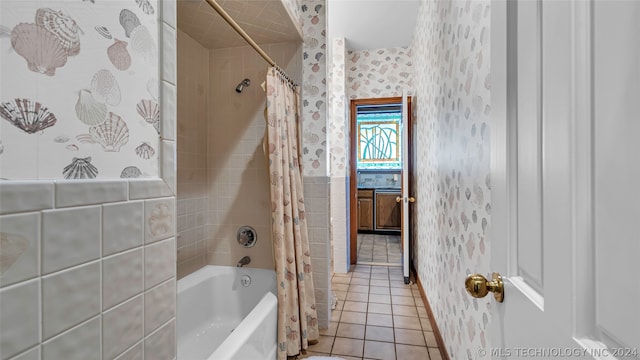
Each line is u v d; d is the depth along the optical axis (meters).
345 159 3.35
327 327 2.11
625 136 0.33
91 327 0.52
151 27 0.67
